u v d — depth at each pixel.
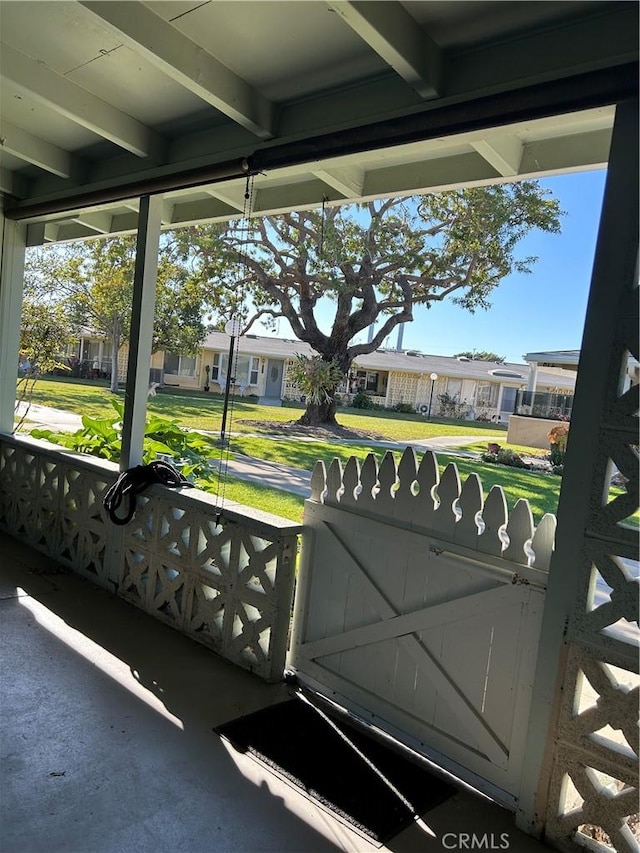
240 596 2.71
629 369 1.68
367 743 2.22
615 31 1.62
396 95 2.10
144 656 2.74
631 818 1.82
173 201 3.74
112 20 1.83
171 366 7.50
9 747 1.99
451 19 1.72
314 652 2.55
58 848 1.59
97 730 2.13
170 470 3.27
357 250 4.59
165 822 1.72
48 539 3.99
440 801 1.93
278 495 3.83
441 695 2.12
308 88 2.28
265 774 1.99
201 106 2.59
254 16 1.87
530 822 1.82
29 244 4.19
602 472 1.66
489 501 2.01
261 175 2.60
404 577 2.25
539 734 1.80
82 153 3.37
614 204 1.63
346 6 1.57
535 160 2.20
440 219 4.01
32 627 2.92
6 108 2.88
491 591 1.98
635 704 1.63
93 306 6.43
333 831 1.76
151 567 3.19
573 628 1.73
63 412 6.13
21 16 2.06
